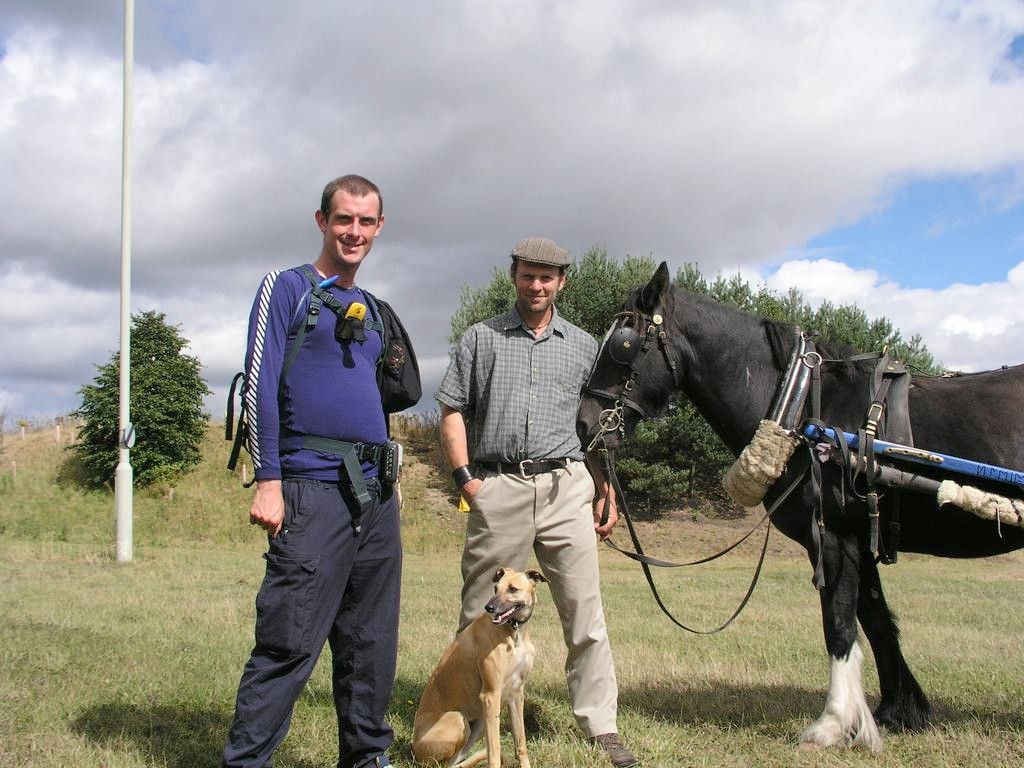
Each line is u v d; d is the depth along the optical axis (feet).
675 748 13.80
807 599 39.88
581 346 14.46
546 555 13.80
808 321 83.35
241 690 10.37
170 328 89.25
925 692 18.51
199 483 86.48
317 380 10.95
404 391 12.10
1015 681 19.51
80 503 81.00
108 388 86.02
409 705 16.43
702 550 77.05
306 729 14.40
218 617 27.12
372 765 11.63
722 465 86.99
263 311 10.70
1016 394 13.94
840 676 13.75
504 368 13.89
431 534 79.00
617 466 87.15
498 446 13.74
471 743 12.92
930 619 33.47
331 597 10.82
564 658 21.59
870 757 13.09
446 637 24.80
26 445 95.50
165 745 13.15
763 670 21.18
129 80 49.85
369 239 11.51
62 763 11.97
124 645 21.02
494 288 90.38
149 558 51.24
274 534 10.61
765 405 15.20
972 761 12.96
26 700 15.30
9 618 25.13
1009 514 12.94
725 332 15.39
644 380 15.21
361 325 11.19
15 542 60.85
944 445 13.88
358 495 10.87
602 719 13.25
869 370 14.58
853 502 13.83
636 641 25.85
